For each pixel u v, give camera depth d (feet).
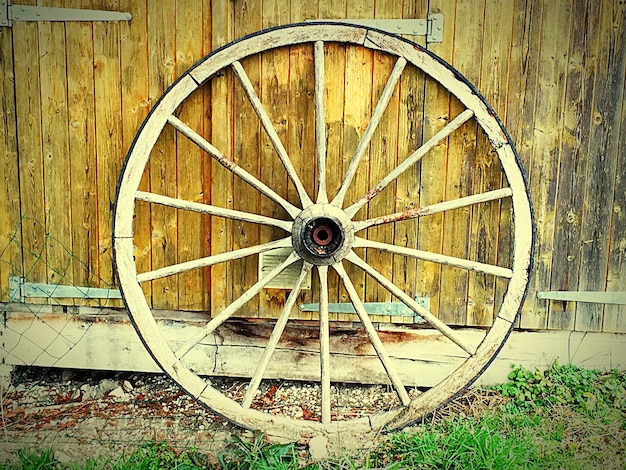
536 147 6.03
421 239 6.17
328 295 6.30
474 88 5.56
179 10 6.00
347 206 6.11
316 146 5.80
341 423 5.67
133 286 5.64
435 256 5.70
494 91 5.94
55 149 6.32
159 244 6.37
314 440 5.63
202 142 5.70
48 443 5.64
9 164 6.38
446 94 5.90
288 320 6.47
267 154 6.09
